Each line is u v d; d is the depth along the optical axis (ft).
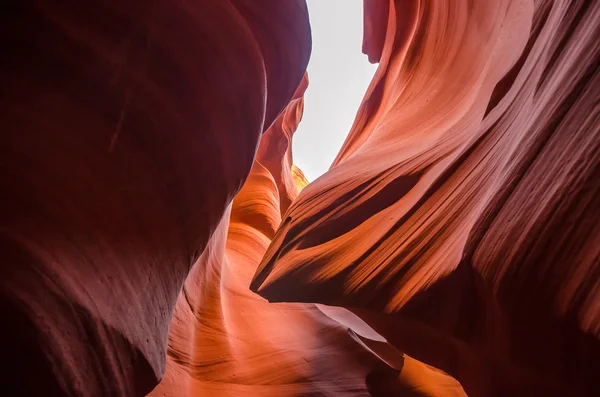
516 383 13.32
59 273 6.33
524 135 12.64
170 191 9.00
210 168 10.23
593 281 9.52
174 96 8.66
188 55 8.89
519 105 14.93
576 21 11.79
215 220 11.55
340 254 21.83
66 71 6.73
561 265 10.21
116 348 7.53
